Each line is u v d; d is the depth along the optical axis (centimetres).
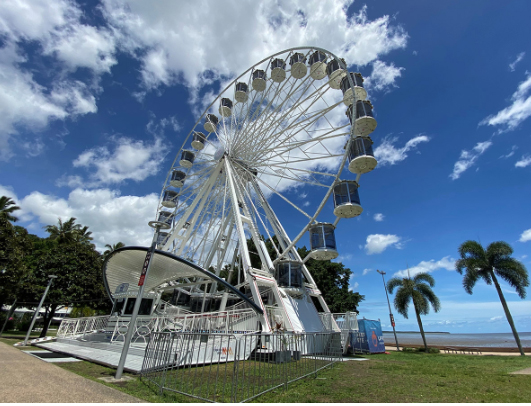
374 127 2038
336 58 2122
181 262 1770
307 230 1936
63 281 3459
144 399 694
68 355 1502
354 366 1284
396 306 3209
